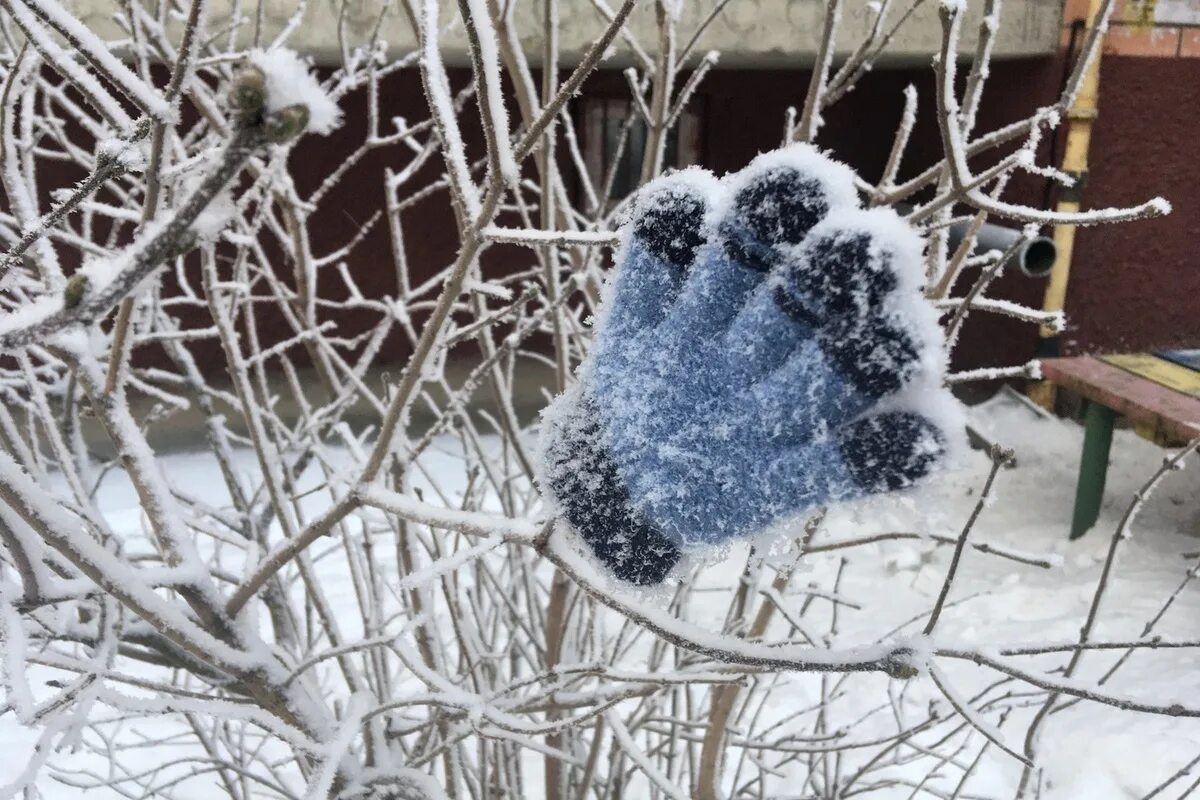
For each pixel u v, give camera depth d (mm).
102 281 508
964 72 3271
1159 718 1739
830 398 585
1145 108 3139
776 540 628
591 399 708
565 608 1292
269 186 1221
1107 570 1146
